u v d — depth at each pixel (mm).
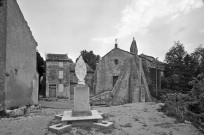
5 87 11531
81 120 7508
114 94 21047
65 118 7609
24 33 16328
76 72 8844
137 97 21266
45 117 9672
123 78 22047
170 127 7828
